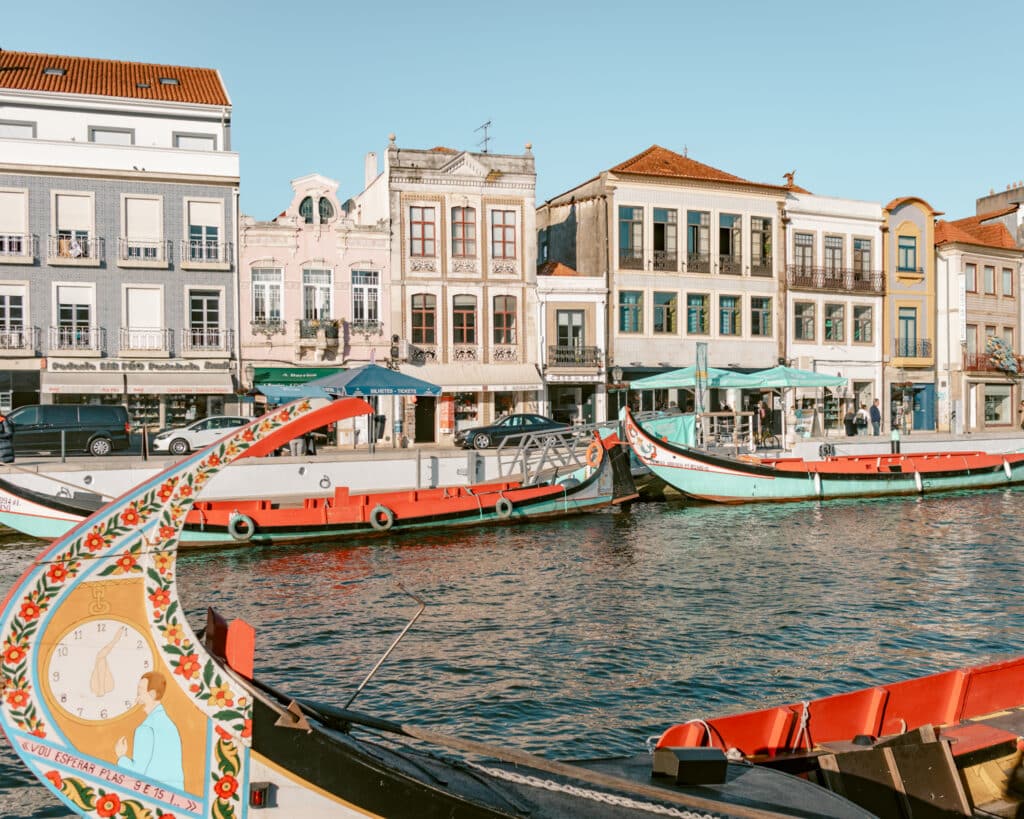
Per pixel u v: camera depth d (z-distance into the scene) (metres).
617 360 41.47
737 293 43.91
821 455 35.44
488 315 39.19
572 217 43.97
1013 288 52.31
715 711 10.34
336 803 5.02
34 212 33.50
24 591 4.74
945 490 31.31
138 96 36.41
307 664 12.07
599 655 12.37
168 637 4.98
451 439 38.34
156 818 4.97
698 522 24.84
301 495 25.77
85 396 33.91
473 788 5.46
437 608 15.09
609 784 5.46
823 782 6.57
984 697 8.17
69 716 4.82
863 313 47.38
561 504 24.89
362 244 37.38
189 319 35.22
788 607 15.03
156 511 5.03
